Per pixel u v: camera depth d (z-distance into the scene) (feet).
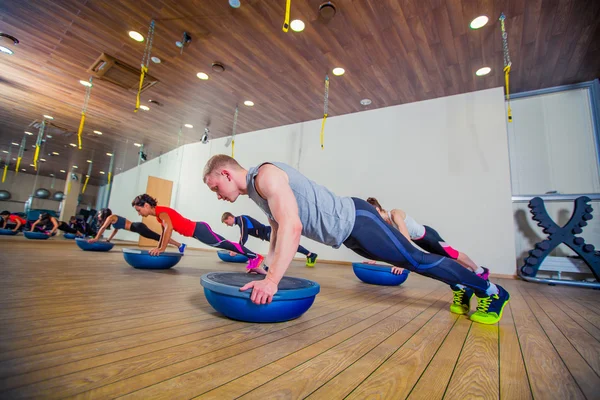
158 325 3.33
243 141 20.72
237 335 3.11
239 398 1.82
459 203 12.89
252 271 6.01
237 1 9.03
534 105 12.92
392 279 7.78
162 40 11.12
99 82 14.71
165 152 26.50
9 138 24.07
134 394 1.80
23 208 40.29
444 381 2.22
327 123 17.22
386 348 2.94
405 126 14.74
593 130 11.80
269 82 13.64
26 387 1.80
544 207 11.34
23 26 10.87
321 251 16.03
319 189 3.55
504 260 11.65
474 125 13.11
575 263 10.50
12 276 5.78
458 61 11.25
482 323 4.12
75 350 2.47
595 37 9.69
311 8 9.04
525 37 9.84
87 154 28.14
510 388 2.14
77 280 5.84
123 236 30.94
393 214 6.51
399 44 10.46
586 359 2.78
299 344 2.94
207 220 21.83
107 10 9.79
